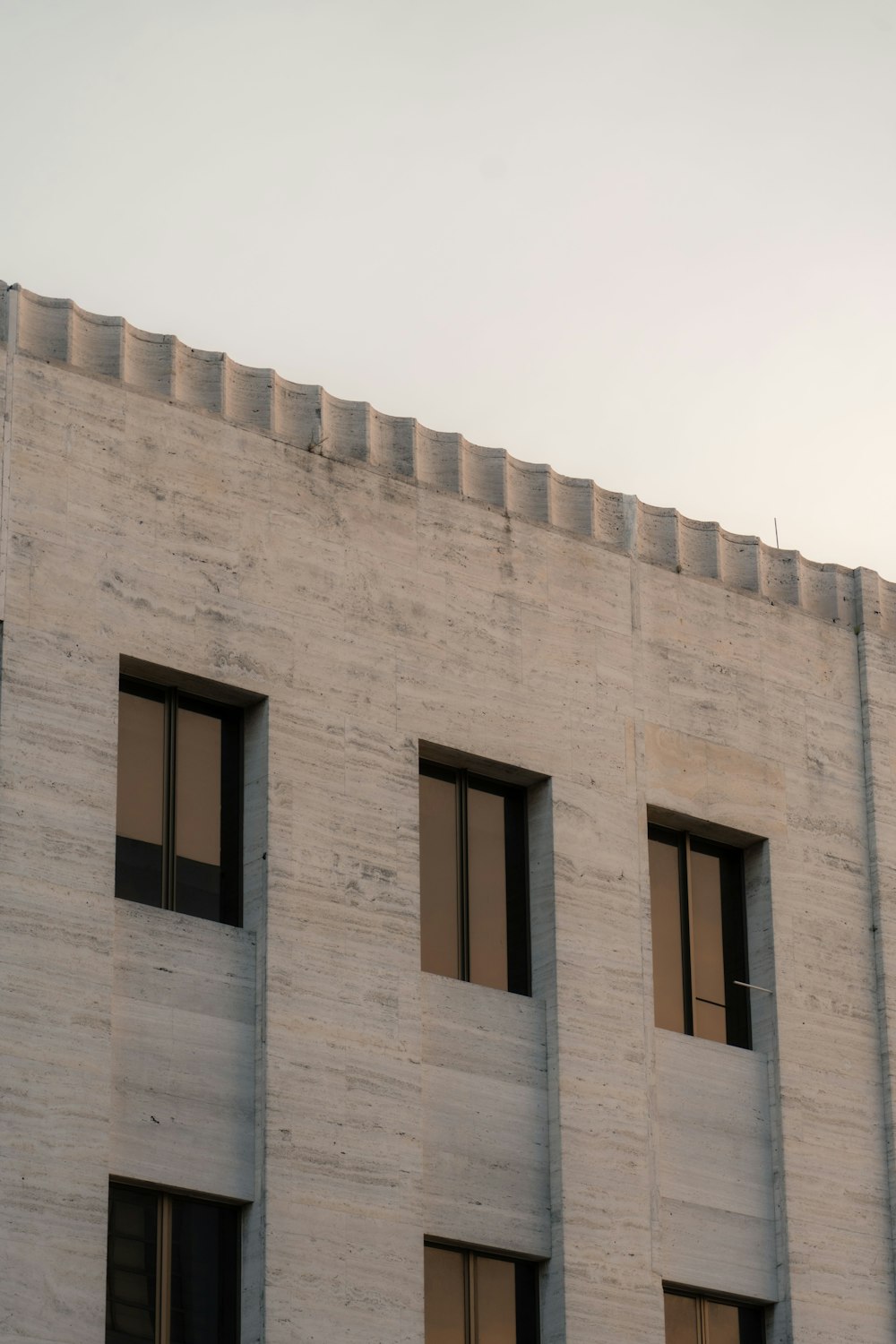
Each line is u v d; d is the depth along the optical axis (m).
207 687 35.34
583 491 40.31
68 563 34.22
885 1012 40.66
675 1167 37.78
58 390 34.91
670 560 40.97
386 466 38.19
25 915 32.28
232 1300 33.25
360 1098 34.53
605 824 38.53
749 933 40.34
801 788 41.25
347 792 35.91
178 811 34.97
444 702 37.41
